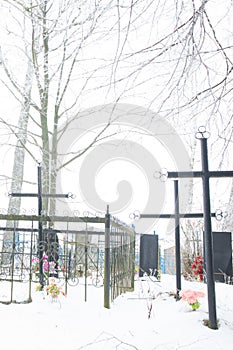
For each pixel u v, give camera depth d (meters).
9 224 6.86
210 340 2.47
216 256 4.75
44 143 7.54
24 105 6.87
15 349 2.33
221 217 3.82
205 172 2.93
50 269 4.69
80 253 5.13
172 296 3.92
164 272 8.05
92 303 3.56
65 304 3.43
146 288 4.67
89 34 2.94
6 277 4.88
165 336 2.55
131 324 2.84
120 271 4.17
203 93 2.51
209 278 2.77
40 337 2.54
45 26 3.12
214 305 2.73
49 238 4.61
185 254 7.50
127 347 2.39
